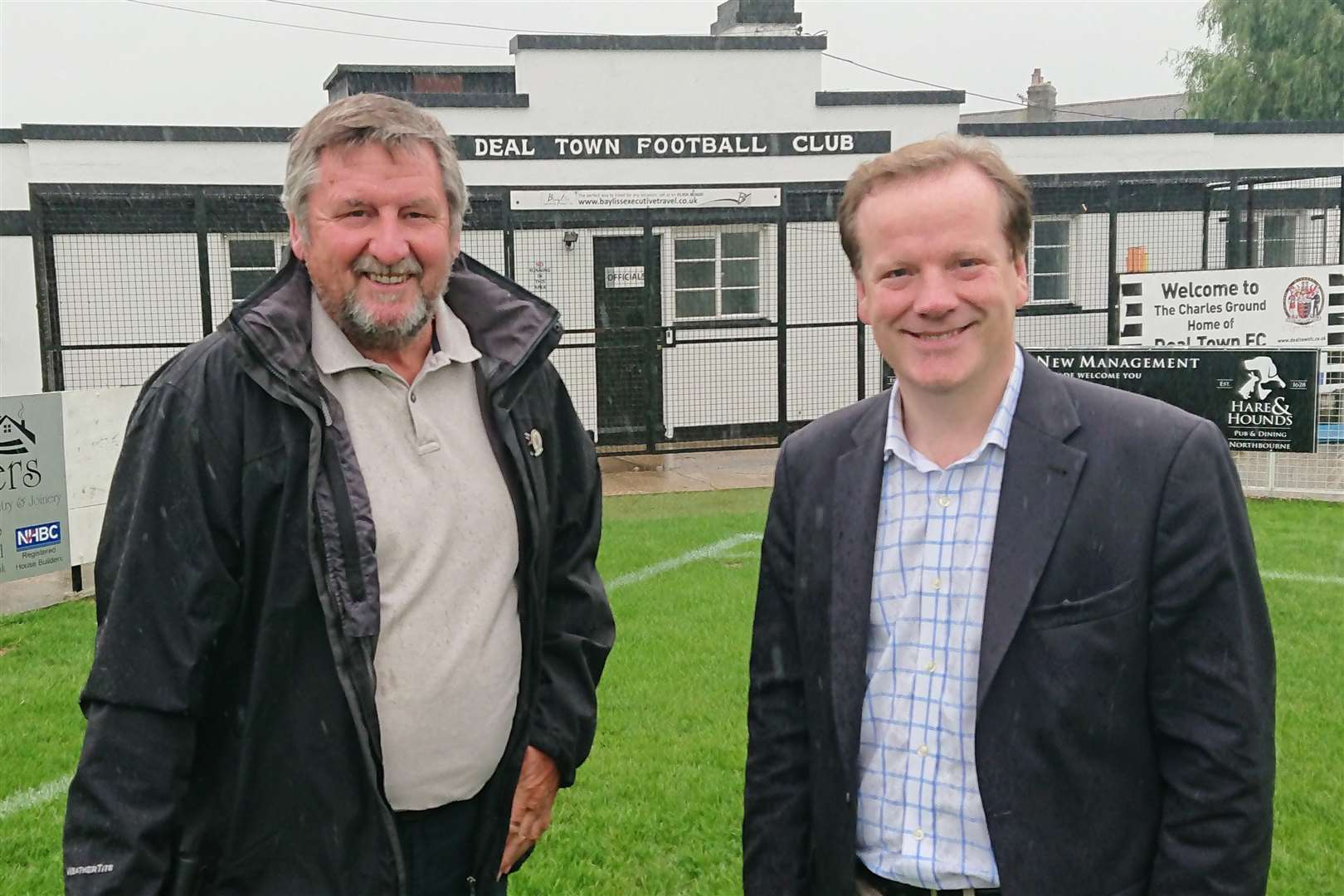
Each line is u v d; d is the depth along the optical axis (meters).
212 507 2.22
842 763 2.16
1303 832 4.08
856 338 15.61
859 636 2.16
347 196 2.32
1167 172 13.55
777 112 15.62
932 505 2.14
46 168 13.71
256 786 2.30
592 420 15.28
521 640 2.53
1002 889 1.98
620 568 8.28
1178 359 10.77
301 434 2.27
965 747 2.05
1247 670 1.94
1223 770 1.93
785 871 2.36
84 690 2.21
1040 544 2.00
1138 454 2.00
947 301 2.03
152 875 2.18
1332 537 8.83
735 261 15.35
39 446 7.86
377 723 2.28
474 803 2.52
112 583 2.23
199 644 2.21
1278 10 28.27
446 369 2.52
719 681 5.73
